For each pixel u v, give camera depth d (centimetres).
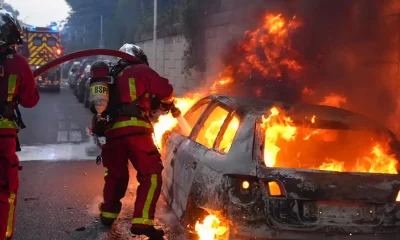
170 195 513
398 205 368
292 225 354
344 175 370
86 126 1320
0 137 391
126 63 489
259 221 356
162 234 469
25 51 1728
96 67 466
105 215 508
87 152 932
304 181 361
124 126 464
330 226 357
